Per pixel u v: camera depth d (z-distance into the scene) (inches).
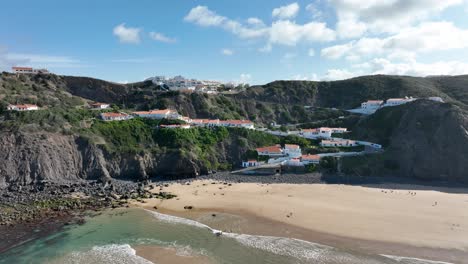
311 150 4023.1
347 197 2669.8
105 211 2386.8
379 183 3176.7
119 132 3900.1
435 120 3688.5
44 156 3152.1
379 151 3831.2
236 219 2202.3
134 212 2364.7
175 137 3932.1
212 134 4249.5
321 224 2082.9
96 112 4436.5
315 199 2620.6
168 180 3393.2
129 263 1588.3
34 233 1961.1
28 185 2957.7
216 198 2677.2
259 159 3924.7
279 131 4680.1
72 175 3238.2
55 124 3590.1
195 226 2080.5
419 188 2984.7
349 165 3563.0
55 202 2539.4
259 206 2454.5
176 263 1589.6
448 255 1652.3
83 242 1831.9
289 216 2234.3
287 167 3599.9
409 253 1680.6
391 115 4320.9
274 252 1702.8
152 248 1755.7
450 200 2559.1
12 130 3240.7
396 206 2417.6
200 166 3595.0
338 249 1734.7
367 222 2102.6
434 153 3393.2
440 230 1956.2
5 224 2094.0
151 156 3622.0
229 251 1716.3
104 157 3464.6
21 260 1615.4
